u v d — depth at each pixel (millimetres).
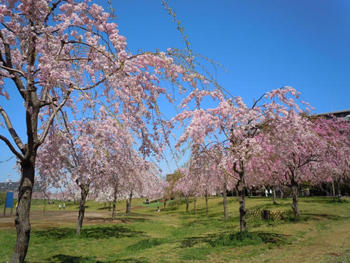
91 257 10391
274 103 11672
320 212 23703
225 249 10586
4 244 11695
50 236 14641
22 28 5617
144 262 9250
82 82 6406
